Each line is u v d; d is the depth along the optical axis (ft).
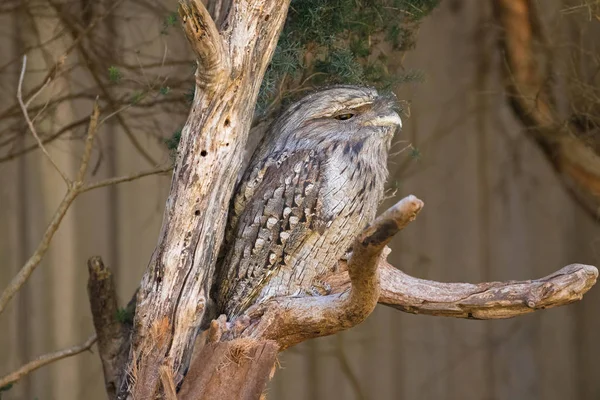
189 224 19.35
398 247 37.22
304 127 21.72
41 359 25.63
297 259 21.52
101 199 34.88
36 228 34.60
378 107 21.89
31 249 34.63
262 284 21.38
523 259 38.01
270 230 21.12
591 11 27.20
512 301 20.36
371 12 23.71
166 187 34.86
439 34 36.27
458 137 37.29
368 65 24.49
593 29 31.53
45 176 34.22
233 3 19.22
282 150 21.77
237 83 19.11
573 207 38.11
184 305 19.51
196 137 19.25
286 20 22.47
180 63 27.17
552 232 38.09
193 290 19.58
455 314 21.12
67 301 35.04
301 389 37.24
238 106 19.30
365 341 37.81
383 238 15.96
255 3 19.12
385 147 22.71
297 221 21.15
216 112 19.12
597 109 29.40
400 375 38.06
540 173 37.96
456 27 36.27
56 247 34.81
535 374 38.73
